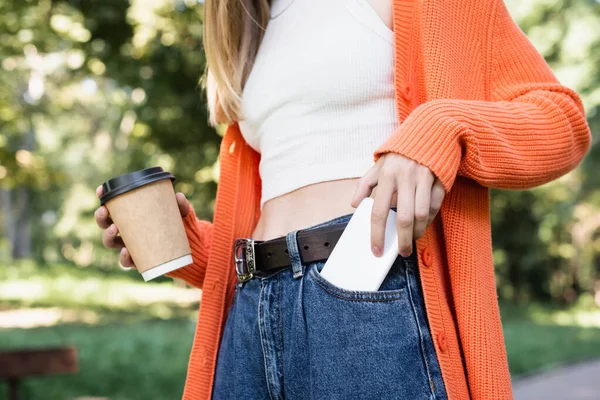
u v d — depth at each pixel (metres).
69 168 32.72
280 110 1.35
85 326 13.15
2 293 19.52
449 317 1.18
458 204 1.21
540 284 23.56
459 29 1.26
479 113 1.13
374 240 1.09
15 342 10.27
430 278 1.16
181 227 1.36
